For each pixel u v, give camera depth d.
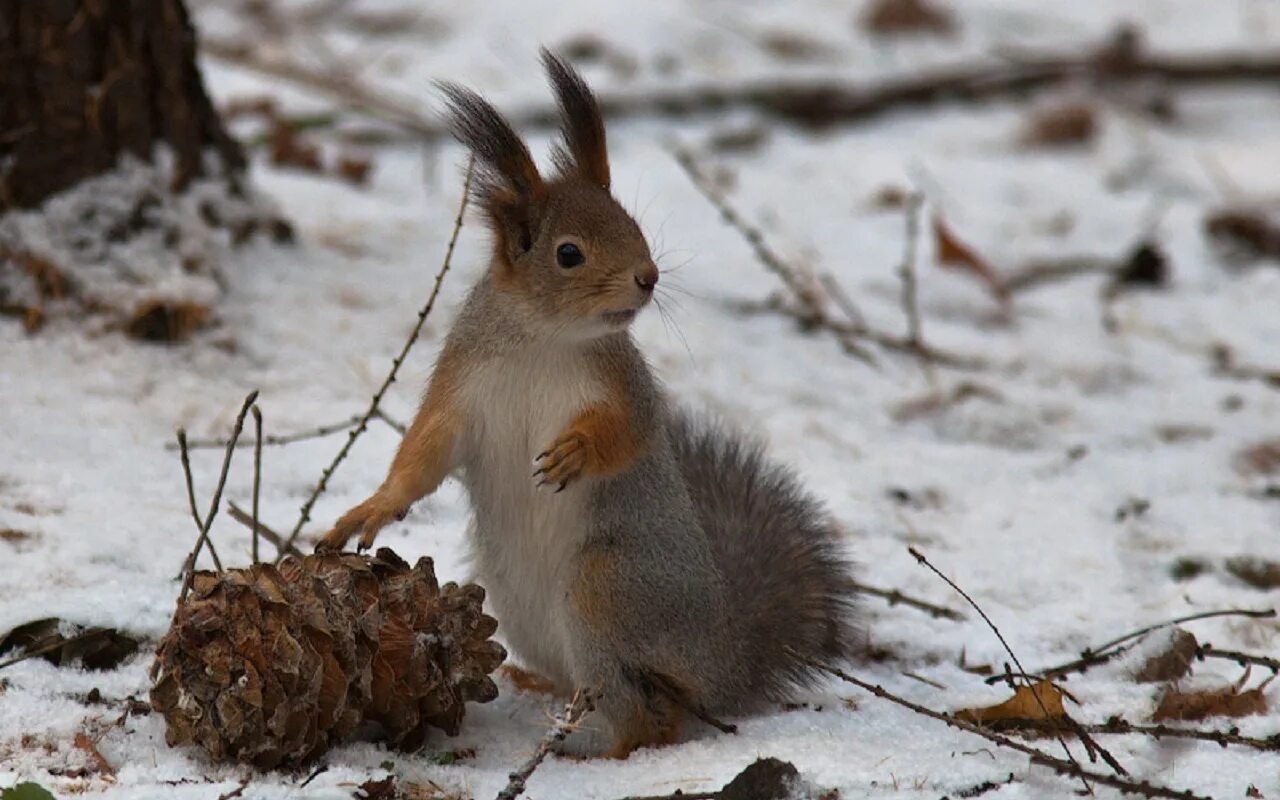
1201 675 8.49
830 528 9.79
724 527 8.73
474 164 8.21
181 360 10.87
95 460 9.66
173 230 11.29
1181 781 7.12
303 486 9.81
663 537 7.92
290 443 10.23
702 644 7.94
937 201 16.47
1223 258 15.74
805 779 6.89
